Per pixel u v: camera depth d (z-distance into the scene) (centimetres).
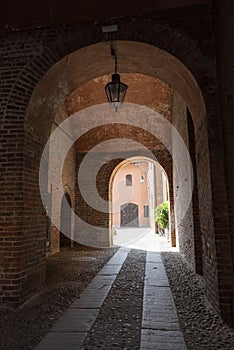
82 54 495
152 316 388
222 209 402
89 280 606
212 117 424
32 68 480
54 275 652
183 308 420
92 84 1003
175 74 512
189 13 462
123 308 423
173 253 1012
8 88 477
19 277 429
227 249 392
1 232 438
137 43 471
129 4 463
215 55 443
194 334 330
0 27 497
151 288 538
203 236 488
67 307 426
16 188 446
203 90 434
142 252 1057
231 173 387
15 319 378
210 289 439
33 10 474
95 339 317
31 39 492
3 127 463
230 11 369
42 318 381
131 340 314
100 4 464
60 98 575
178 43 455
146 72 585
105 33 473
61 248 1193
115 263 821
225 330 340
